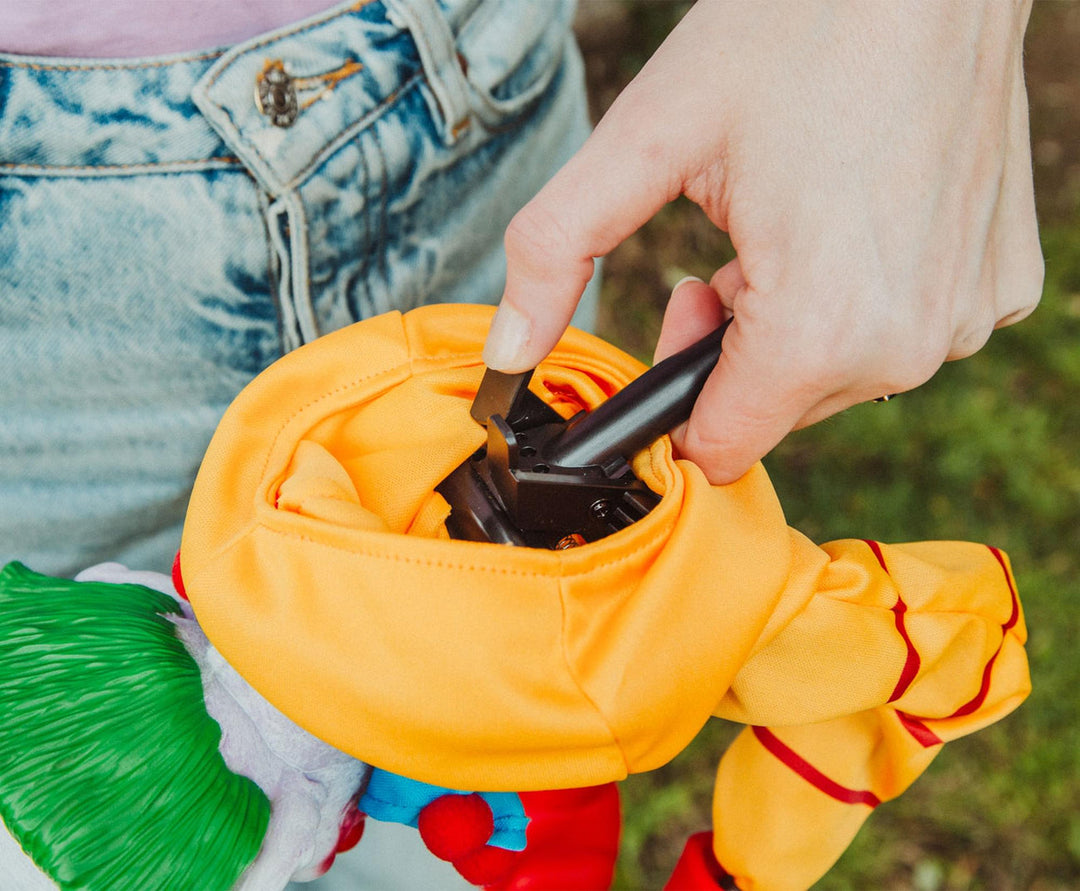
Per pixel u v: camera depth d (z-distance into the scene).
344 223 0.77
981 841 1.67
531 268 0.61
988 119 0.66
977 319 0.71
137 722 0.59
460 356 0.70
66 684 0.60
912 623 0.67
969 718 0.71
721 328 0.66
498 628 0.54
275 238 0.73
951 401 2.07
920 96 0.62
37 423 0.74
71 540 0.81
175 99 0.66
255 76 0.68
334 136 0.73
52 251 0.67
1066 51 2.68
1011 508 1.97
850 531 1.92
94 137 0.65
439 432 0.66
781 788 0.79
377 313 0.84
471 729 0.54
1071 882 1.65
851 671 0.65
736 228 0.64
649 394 0.62
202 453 0.83
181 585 0.71
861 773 0.78
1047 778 1.70
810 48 0.62
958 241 0.66
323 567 0.56
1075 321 2.18
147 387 0.77
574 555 0.55
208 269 0.72
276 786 0.62
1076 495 1.98
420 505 0.64
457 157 0.84
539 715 0.54
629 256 2.25
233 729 0.62
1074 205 2.38
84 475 0.79
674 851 1.68
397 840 0.87
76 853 0.55
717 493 0.63
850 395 0.69
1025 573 1.89
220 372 0.78
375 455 0.66
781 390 0.63
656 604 0.56
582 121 1.10
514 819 0.67
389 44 0.74
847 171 0.61
